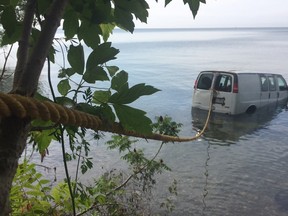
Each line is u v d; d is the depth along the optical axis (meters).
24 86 0.94
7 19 1.16
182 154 13.02
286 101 21.48
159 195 9.21
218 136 15.95
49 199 3.33
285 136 16.05
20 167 2.78
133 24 1.34
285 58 74.19
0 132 0.87
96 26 1.32
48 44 0.98
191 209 8.70
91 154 11.85
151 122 1.16
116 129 1.20
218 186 10.21
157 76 41.94
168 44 176.62
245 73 19.09
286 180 10.77
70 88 1.23
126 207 5.86
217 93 18.84
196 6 1.26
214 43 182.50
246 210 8.88
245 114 19.00
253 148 14.25
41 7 1.21
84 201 3.09
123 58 75.94
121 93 1.17
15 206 2.69
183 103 23.64
